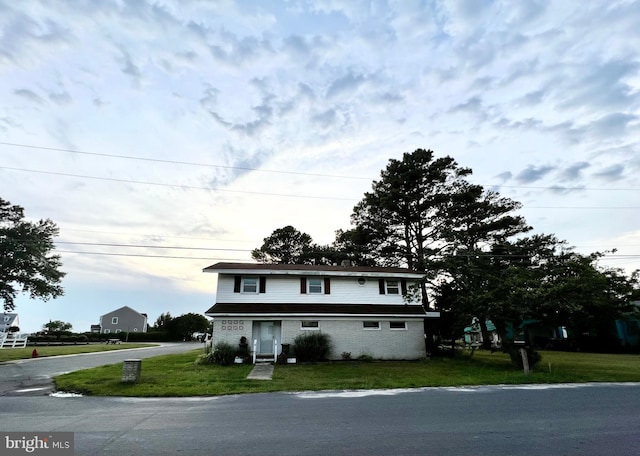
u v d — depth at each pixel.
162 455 4.80
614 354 26.20
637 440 5.51
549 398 9.41
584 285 16.52
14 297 33.22
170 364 17.72
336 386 11.62
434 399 9.36
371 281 23.30
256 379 13.06
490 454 4.82
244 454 4.83
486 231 30.44
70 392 10.51
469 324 19.98
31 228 33.88
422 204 30.73
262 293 21.81
